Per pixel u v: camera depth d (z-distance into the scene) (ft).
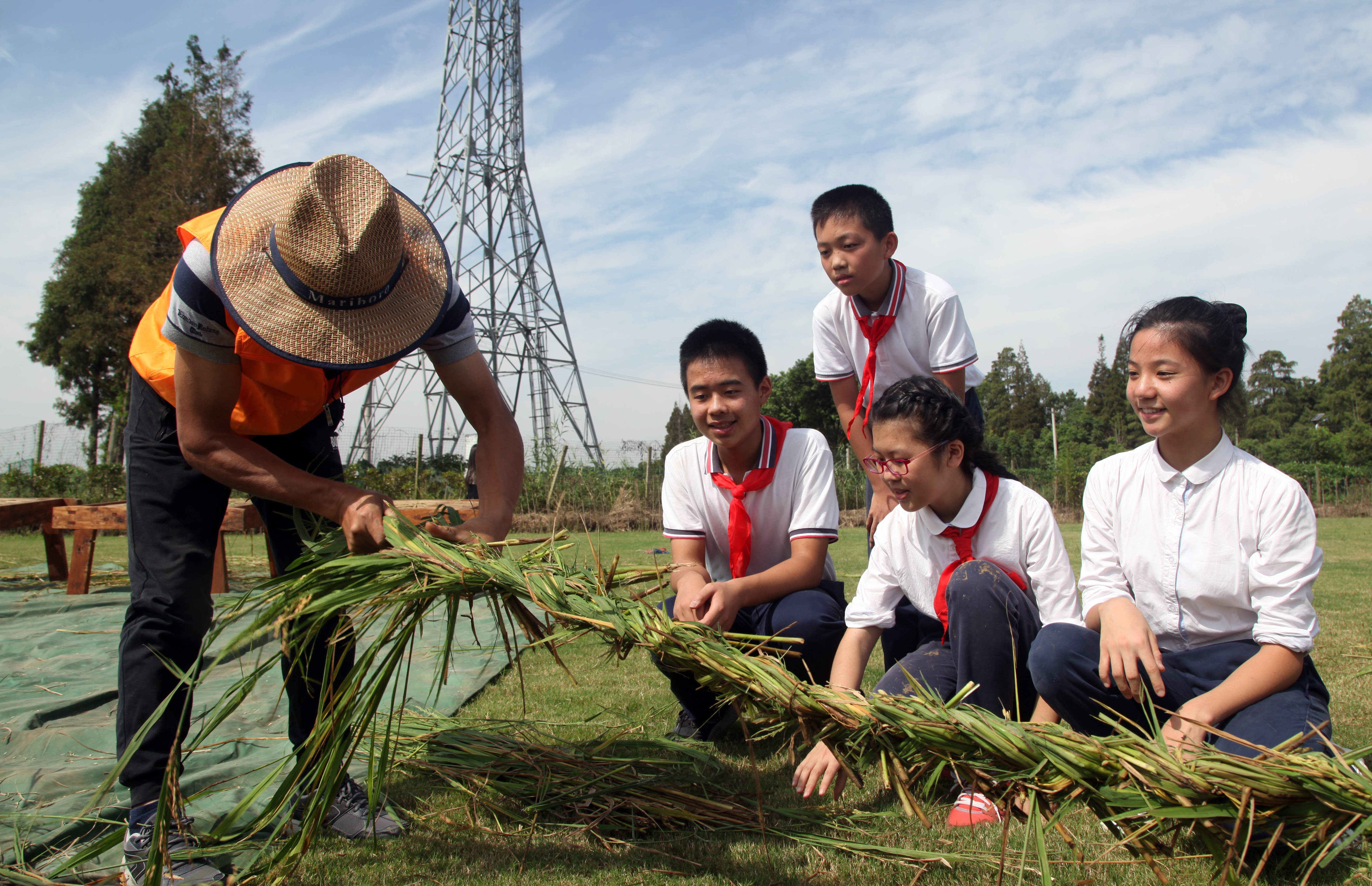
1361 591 19.75
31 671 12.82
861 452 11.35
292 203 5.91
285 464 6.61
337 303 6.13
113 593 20.81
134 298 80.89
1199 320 6.95
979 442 7.95
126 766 6.13
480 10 121.90
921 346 11.07
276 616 6.02
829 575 10.01
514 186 126.21
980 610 7.42
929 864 6.06
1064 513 69.00
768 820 6.98
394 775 8.07
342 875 6.03
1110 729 7.29
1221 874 5.28
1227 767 5.16
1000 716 7.60
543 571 6.52
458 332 7.46
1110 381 172.14
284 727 9.97
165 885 5.89
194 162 80.89
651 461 61.67
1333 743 6.61
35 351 98.37
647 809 7.02
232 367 6.42
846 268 10.59
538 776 7.68
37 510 22.12
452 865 6.18
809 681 8.00
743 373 8.53
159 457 6.80
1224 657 7.09
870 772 7.97
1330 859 5.02
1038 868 5.89
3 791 7.80
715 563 9.95
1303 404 197.98
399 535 6.35
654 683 11.75
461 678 11.93
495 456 7.57
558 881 5.89
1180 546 7.29
